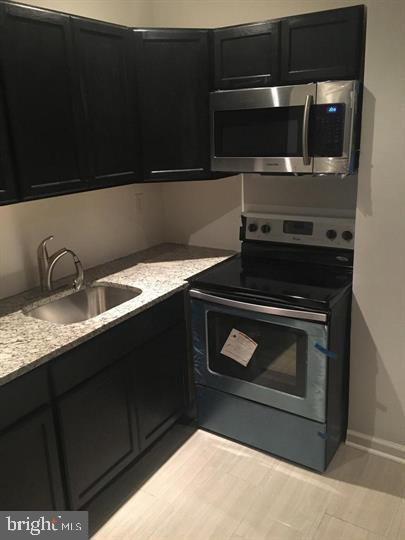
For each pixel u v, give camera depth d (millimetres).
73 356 1751
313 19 2023
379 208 2021
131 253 2924
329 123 2027
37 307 2137
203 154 2451
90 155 2123
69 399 1759
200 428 2598
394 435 2283
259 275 2406
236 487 2170
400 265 2041
